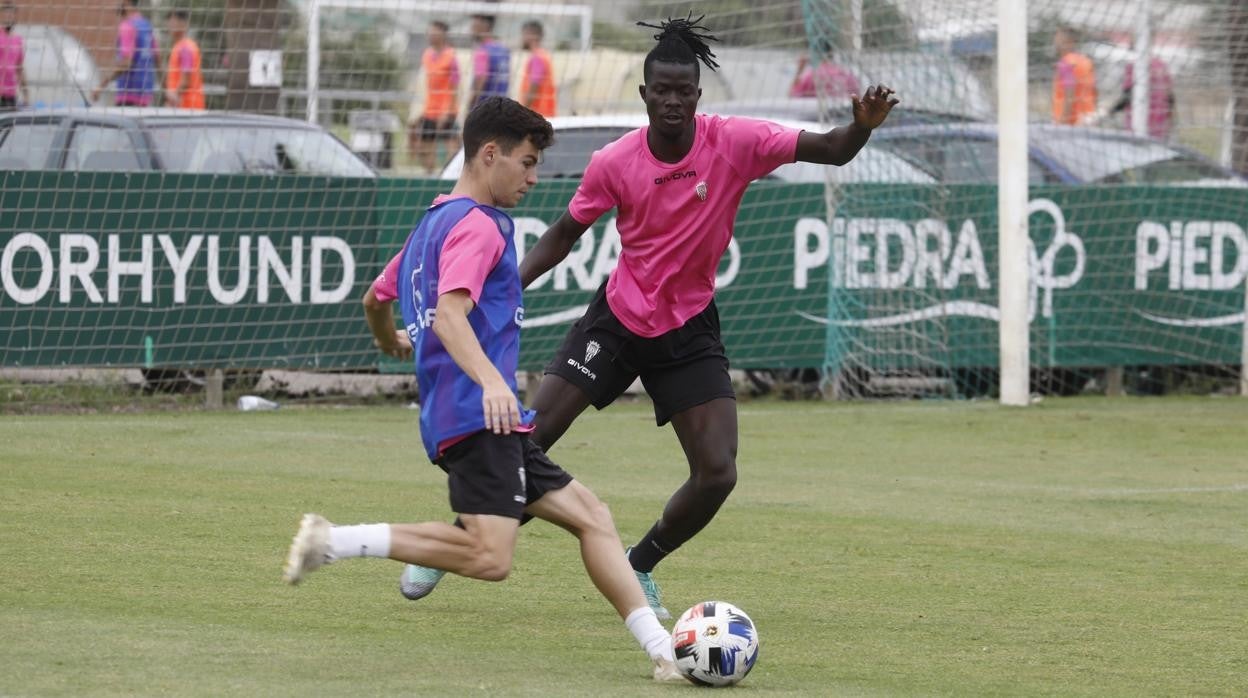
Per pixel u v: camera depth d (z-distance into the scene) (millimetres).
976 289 49375
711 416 20453
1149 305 51156
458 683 15719
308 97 52875
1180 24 56250
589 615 19766
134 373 44375
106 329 42594
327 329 44812
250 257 43938
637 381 49688
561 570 22672
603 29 59406
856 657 17859
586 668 16781
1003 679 16906
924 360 48844
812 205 48250
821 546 25375
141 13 50812
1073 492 31719
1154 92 56500
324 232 44688
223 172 46156
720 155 20406
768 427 42000
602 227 46625
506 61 54250
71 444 34969
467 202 16438
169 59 51219
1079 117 56844
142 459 32969
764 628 19406
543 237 21281
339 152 48531
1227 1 55688
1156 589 22234
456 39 53844
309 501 28188
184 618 18453
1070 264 50375
